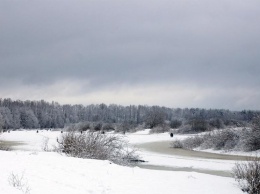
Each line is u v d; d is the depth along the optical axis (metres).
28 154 16.47
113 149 20.31
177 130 64.12
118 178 11.43
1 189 7.96
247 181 11.87
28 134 63.88
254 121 33.12
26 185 8.75
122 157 20.56
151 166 22.52
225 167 21.70
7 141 47.19
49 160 14.14
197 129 61.53
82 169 12.43
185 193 10.19
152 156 27.97
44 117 162.38
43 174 10.84
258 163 12.65
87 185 9.83
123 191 9.63
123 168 13.70
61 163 13.48
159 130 68.12
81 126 72.56
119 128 74.25
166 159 26.09
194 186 11.33
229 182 12.65
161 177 12.47
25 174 10.48
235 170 16.14
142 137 52.56
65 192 8.50
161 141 46.84
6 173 10.38
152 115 84.81
